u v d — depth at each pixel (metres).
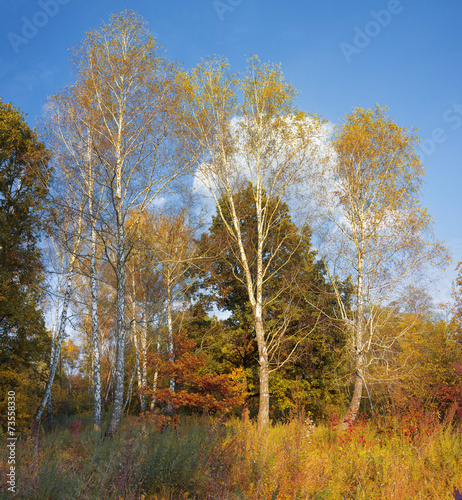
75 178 16.53
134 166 15.46
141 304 21.62
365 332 18.12
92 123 15.85
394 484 6.97
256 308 16.48
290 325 21.45
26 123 20.77
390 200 17.78
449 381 19.70
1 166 19.41
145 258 20.80
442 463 8.19
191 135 16.66
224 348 21.55
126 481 6.10
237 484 6.46
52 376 18.97
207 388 15.11
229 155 17.56
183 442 7.52
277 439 9.89
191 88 16.52
